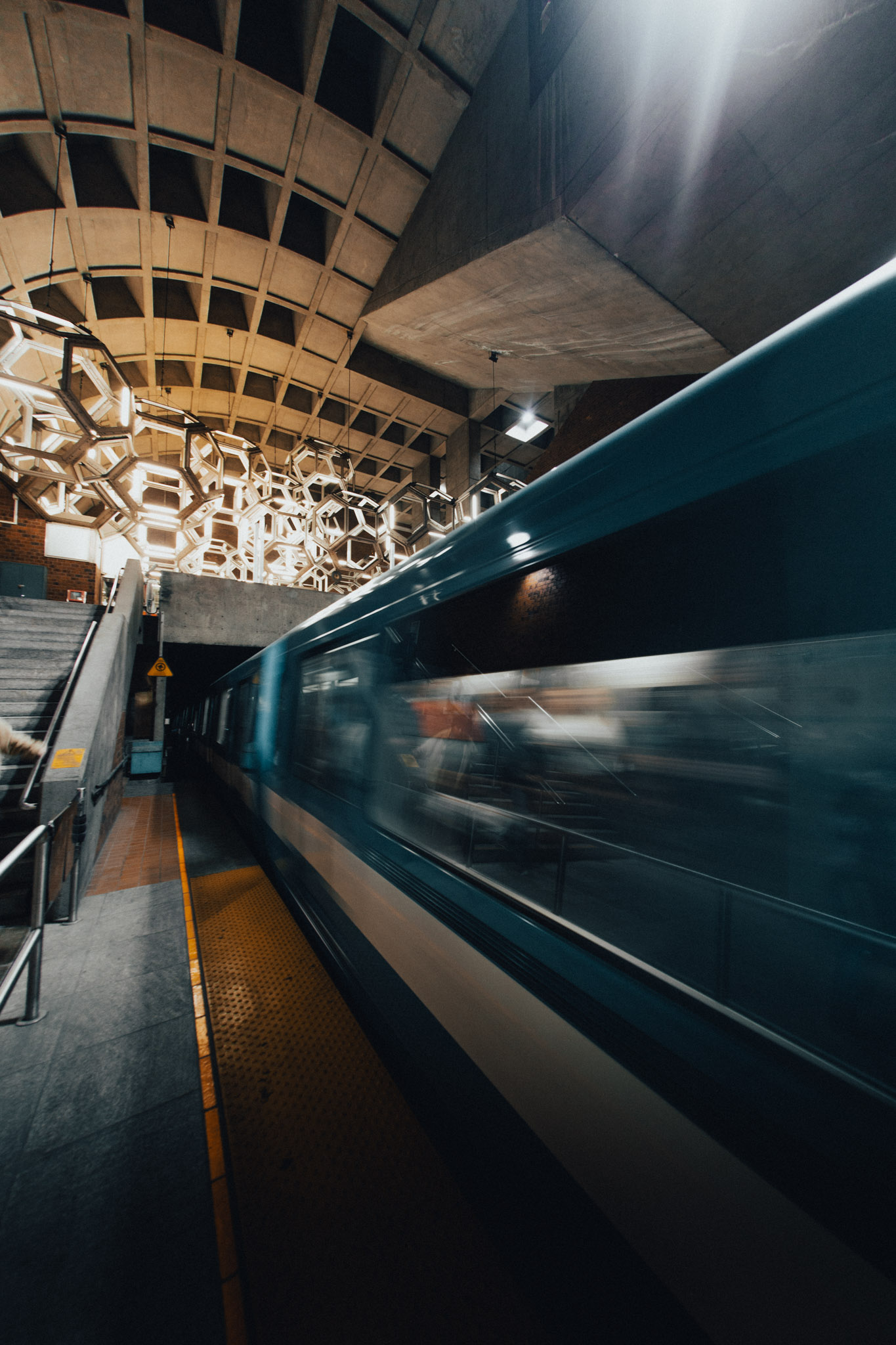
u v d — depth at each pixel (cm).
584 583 143
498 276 663
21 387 600
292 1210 158
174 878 475
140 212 1034
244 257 1164
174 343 1405
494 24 730
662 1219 98
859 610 88
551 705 160
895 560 83
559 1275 124
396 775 237
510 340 862
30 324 600
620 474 127
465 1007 166
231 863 520
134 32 778
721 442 104
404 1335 126
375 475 1972
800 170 397
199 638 1073
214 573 1747
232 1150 181
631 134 429
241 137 934
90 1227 156
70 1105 205
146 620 1266
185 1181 172
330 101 888
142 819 722
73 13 751
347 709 298
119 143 952
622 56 440
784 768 101
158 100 879
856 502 88
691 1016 101
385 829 238
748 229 456
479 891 169
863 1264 70
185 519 875
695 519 114
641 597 127
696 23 369
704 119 392
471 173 753
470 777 192
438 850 203
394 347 1362
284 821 415
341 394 1574
